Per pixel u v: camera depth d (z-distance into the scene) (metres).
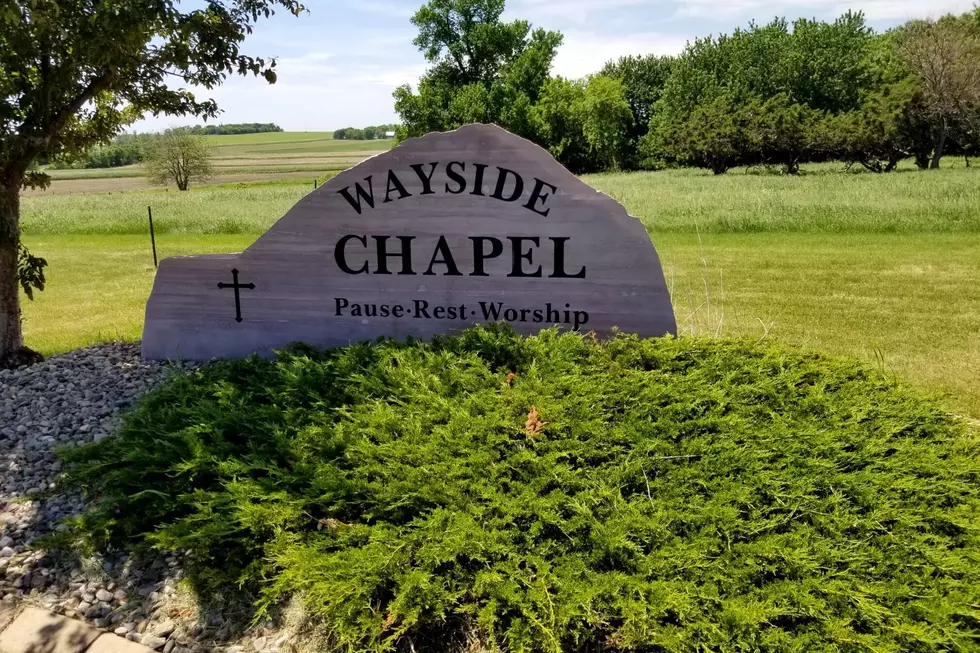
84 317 8.23
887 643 2.18
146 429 3.79
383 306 5.11
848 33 53.31
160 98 5.65
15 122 5.08
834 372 4.11
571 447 3.29
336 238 5.05
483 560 2.58
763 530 2.71
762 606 2.29
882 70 50.12
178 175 48.31
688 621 2.29
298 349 5.12
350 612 2.42
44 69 5.04
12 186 5.25
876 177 26.09
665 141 44.62
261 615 2.66
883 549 2.58
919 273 9.41
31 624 2.69
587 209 4.64
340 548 2.81
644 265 4.66
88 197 32.25
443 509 2.89
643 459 3.17
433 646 2.46
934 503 2.84
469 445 3.33
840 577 2.43
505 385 3.93
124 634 2.63
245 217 19.64
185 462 3.35
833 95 51.81
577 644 2.34
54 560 3.05
